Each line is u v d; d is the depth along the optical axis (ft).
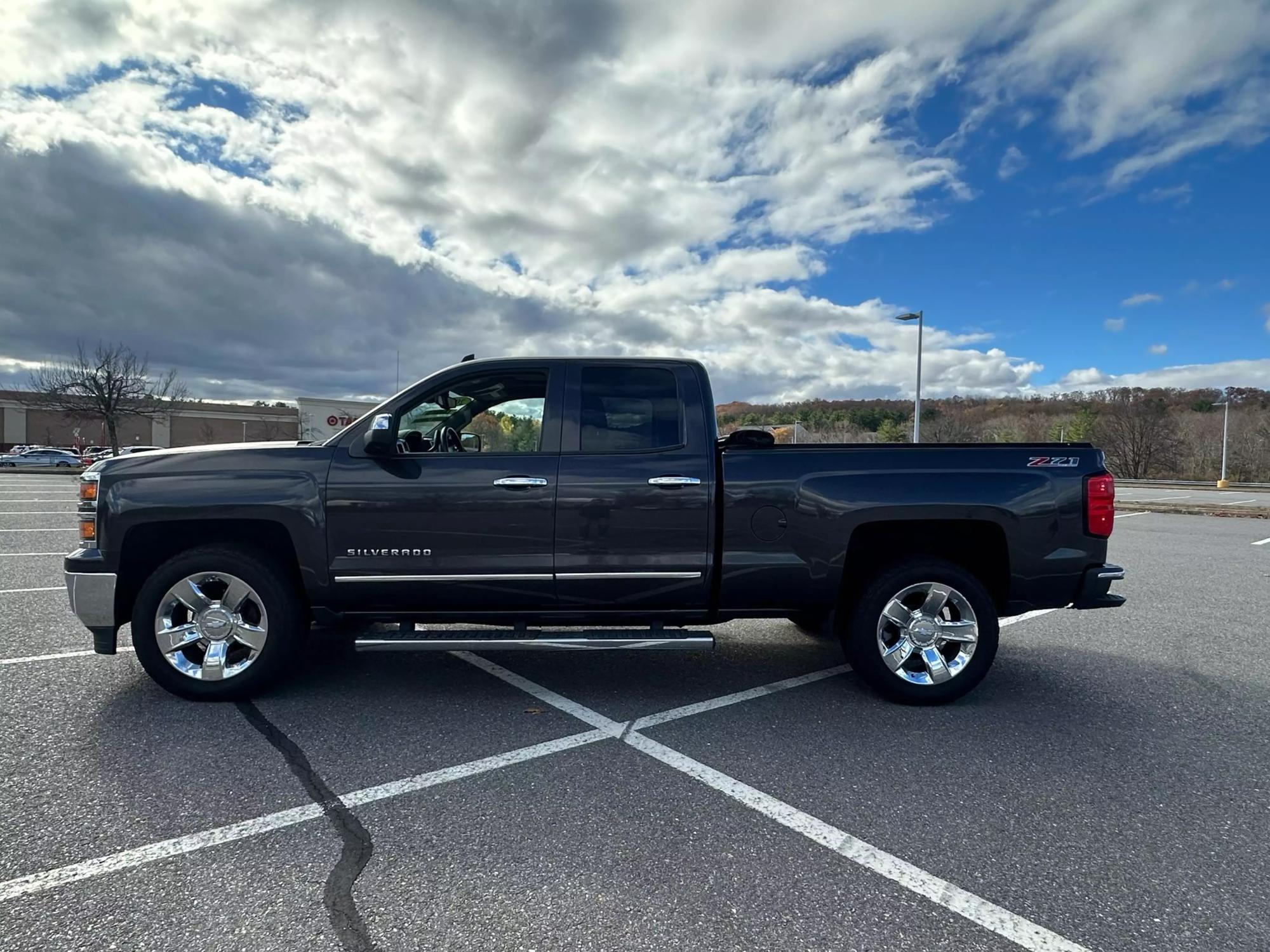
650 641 12.84
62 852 8.25
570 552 13.09
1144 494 111.14
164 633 12.85
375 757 10.93
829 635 16.72
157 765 10.53
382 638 12.71
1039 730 12.34
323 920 7.09
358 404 93.04
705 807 9.51
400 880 7.79
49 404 152.97
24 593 22.33
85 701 13.03
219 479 12.82
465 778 10.26
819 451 13.52
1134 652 17.53
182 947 6.68
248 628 12.98
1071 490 13.42
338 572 12.90
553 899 7.48
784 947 6.79
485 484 12.95
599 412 13.58
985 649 13.30
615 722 12.50
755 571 13.28
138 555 13.16
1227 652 17.54
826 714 12.98
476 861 8.17
